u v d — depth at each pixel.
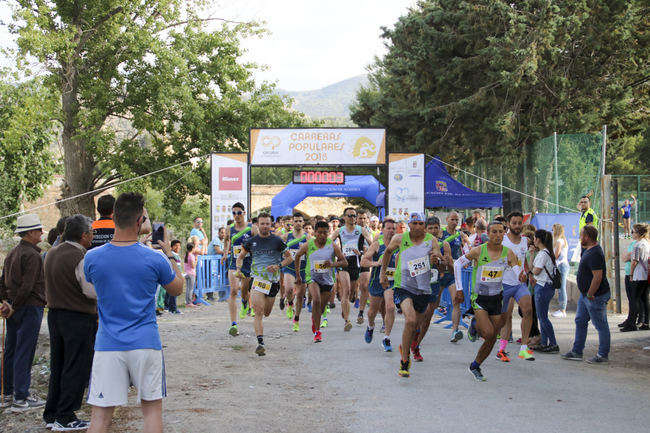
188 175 26.83
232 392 6.43
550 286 8.68
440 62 26.38
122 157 26.12
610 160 34.12
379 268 9.04
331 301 14.45
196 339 9.82
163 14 27.33
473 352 8.65
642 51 23.42
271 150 20.20
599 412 5.70
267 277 8.73
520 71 21.58
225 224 20.27
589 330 10.72
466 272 10.87
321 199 45.56
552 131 22.92
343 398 6.18
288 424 5.31
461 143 27.81
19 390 5.97
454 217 9.87
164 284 4.17
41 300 6.09
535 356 8.48
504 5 22.61
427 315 7.91
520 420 5.41
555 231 12.39
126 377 3.96
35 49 23.06
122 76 26.91
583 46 22.72
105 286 3.99
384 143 20.16
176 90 25.91
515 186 22.95
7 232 24.58
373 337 10.04
